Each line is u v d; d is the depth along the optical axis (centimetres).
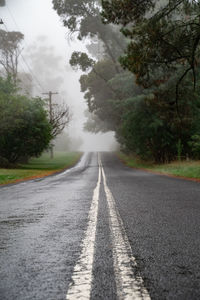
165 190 887
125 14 1480
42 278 210
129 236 338
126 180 1376
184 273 214
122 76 3606
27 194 873
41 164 4450
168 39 1511
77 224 414
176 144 3089
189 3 1474
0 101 3081
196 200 651
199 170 1739
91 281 202
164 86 2631
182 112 2075
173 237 327
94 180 1431
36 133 3300
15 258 262
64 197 755
